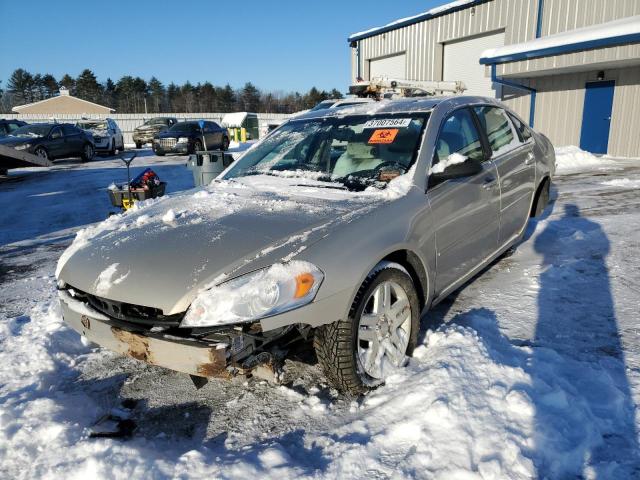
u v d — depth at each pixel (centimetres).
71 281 244
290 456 207
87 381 281
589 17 1321
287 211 262
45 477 195
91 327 234
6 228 716
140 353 218
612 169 1008
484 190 335
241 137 3116
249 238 234
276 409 245
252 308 202
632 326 302
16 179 1310
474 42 1675
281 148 365
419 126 313
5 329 338
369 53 2166
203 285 211
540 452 192
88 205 870
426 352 272
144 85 9812
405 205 266
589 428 204
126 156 2041
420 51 1878
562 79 1384
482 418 208
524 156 415
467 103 363
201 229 250
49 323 345
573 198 698
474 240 331
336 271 219
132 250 242
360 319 235
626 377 247
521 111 1521
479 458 190
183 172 1302
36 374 282
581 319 316
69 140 1711
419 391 228
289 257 217
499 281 391
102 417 246
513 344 289
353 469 192
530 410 211
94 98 9125
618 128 1261
